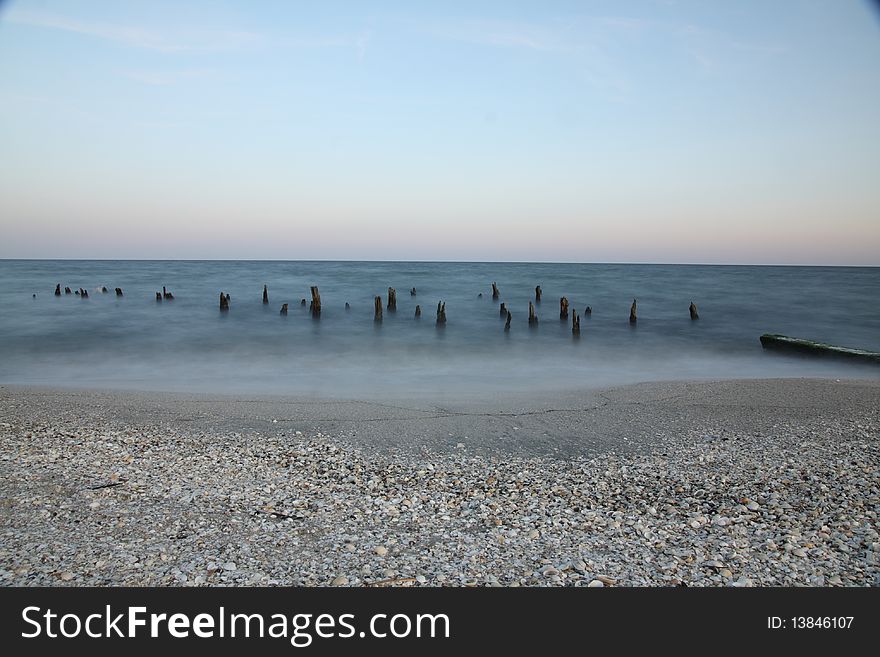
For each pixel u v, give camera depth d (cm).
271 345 2612
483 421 1277
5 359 2245
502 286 6806
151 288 6172
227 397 1499
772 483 902
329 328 3191
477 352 2498
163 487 852
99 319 3469
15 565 623
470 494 854
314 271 11556
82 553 652
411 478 923
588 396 1541
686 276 10350
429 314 3919
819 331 3256
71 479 873
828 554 670
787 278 9631
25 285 6450
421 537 709
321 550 671
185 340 2727
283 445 1090
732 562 654
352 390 1681
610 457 1052
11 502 783
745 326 3438
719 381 1745
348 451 1064
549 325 3431
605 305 4631
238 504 796
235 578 611
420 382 1830
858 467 977
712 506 812
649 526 747
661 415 1341
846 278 9812
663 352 2558
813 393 1561
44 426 1185
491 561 653
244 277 8619
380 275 9675
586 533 725
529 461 1026
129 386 1730
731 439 1162
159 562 637
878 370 2108
